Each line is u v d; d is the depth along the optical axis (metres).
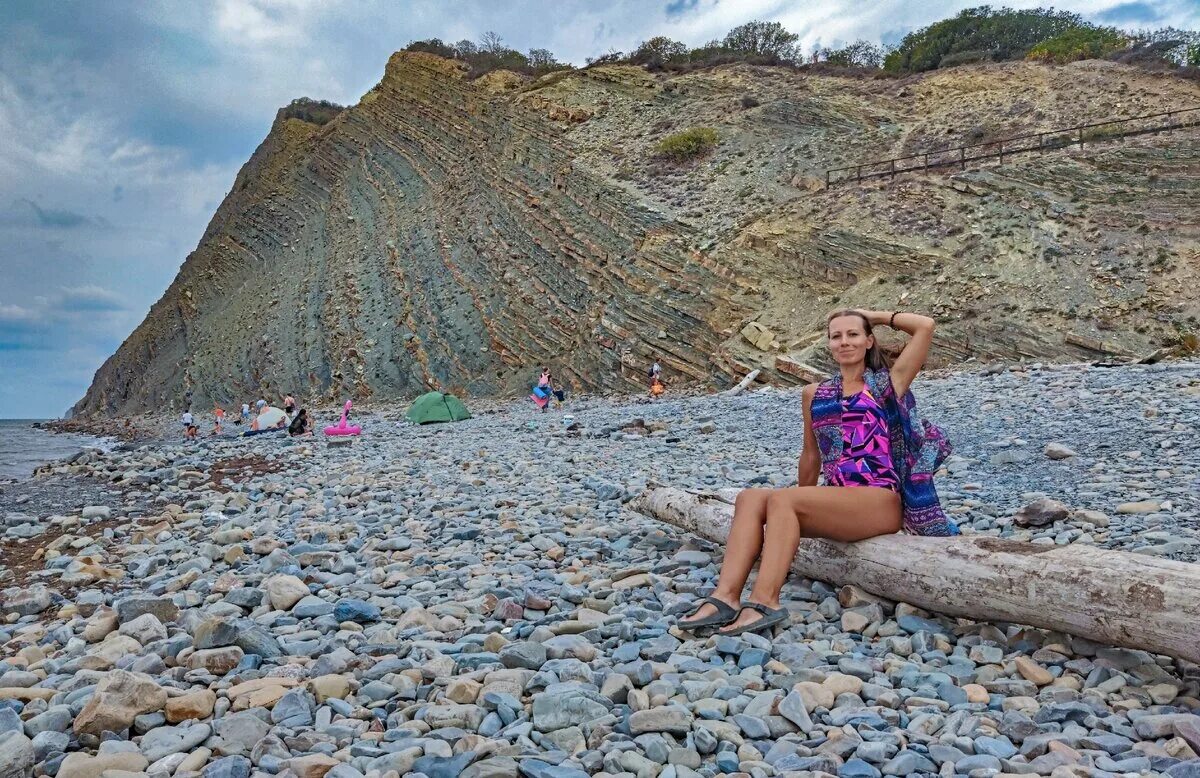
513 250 45.53
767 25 64.56
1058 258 28.08
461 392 41.47
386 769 2.87
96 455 18.14
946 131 39.78
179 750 3.12
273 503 9.76
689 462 11.74
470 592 5.41
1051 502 6.44
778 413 17.72
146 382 74.38
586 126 51.97
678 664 3.87
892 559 4.52
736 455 12.25
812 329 30.66
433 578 6.00
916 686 3.60
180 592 5.82
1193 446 8.91
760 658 3.91
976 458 9.84
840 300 31.08
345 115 73.56
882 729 3.13
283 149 81.56
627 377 35.06
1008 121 38.72
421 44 71.31
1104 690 3.44
